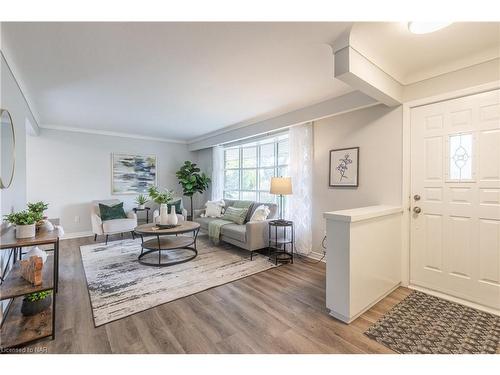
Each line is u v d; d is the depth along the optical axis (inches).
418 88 100.0
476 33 72.0
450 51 82.3
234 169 223.6
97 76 98.6
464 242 90.3
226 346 65.7
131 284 105.6
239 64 88.9
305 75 98.3
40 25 65.4
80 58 84.2
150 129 200.1
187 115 157.6
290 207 153.9
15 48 77.2
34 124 149.0
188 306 87.2
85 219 197.9
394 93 97.6
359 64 76.5
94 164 202.1
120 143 214.8
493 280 84.0
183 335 70.4
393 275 100.0
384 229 94.3
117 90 113.8
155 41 73.9
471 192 88.5
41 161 180.2
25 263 74.7
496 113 83.0
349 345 66.2
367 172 118.2
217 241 168.7
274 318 79.7
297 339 68.8
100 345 65.7
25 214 76.0
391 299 93.0
